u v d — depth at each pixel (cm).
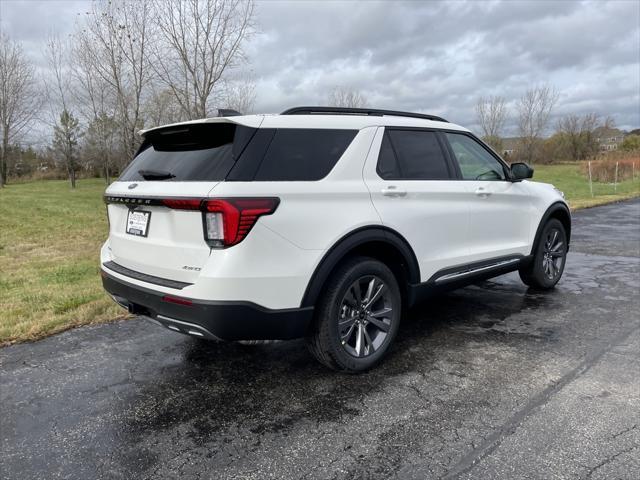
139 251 307
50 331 416
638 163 3238
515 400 288
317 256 289
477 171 422
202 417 278
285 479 222
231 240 261
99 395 305
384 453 239
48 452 245
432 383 313
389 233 328
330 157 308
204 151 295
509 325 420
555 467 224
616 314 443
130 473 228
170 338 401
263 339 281
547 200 503
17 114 2789
